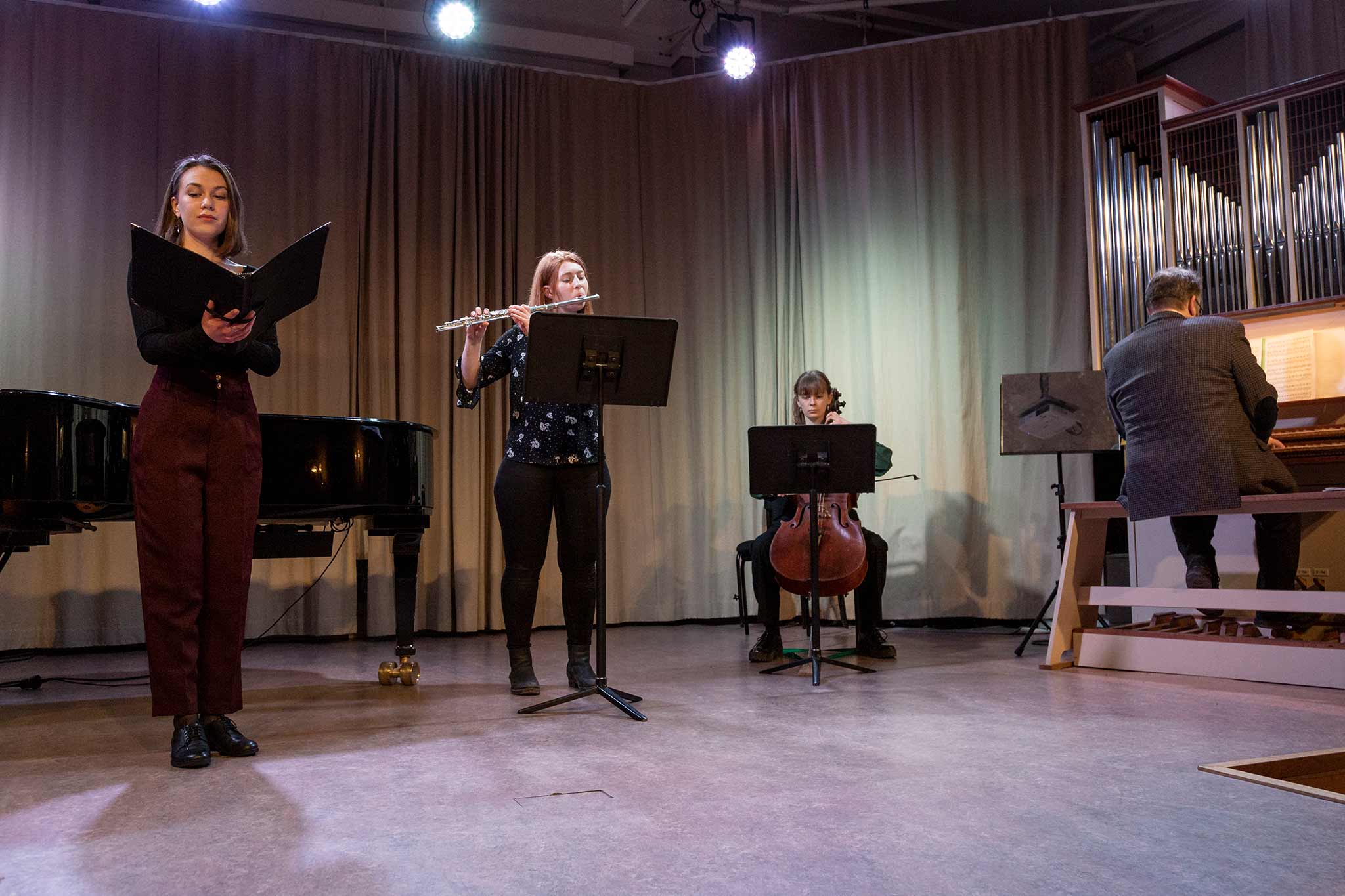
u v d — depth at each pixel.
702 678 3.75
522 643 3.40
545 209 6.08
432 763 2.35
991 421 5.73
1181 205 5.00
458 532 5.65
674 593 6.04
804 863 1.60
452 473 5.71
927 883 1.51
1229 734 2.58
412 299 5.73
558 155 6.11
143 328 2.38
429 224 5.87
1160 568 4.59
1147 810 1.89
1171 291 3.63
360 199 5.68
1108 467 5.42
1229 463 3.30
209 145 5.50
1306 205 4.61
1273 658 3.42
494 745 2.55
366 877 1.56
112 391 5.23
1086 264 5.57
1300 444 4.30
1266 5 5.47
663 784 2.12
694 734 2.66
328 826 1.84
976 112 5.84
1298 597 3.37
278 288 2.30
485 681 3.79
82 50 5.33
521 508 3.33
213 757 2.46
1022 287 5.70
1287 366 4.56
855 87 6.04
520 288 5.95
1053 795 2.00
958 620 5.66
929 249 5.81
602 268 6.11
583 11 6.37
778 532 3.89
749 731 2.69
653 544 6.04
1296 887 1.49
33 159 5.20
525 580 3.38
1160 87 5.08
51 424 2.96
